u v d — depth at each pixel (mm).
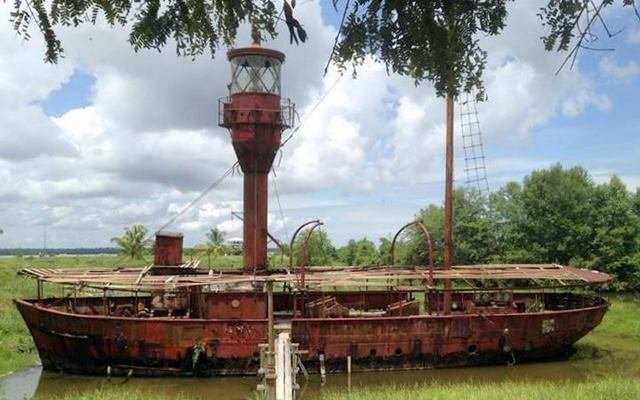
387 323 20375
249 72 23781
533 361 21906
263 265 24172
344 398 14930
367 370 20250
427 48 4734
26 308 20969
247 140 23672
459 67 4848
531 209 47750
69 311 22484
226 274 23484
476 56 4836
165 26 4609
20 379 19703
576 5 4188
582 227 46281
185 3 4586
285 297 24953
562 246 46719
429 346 20672
